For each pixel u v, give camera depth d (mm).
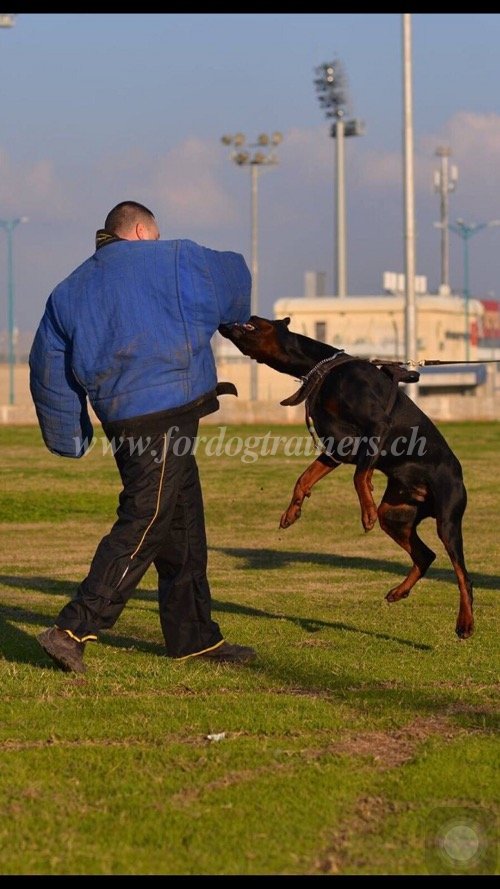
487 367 72062
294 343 10648
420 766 6574
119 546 8812
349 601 12859
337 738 7219
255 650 9758
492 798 6125
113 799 6055
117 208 9328
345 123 86938
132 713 7707
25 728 7336
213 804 5988
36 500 24297
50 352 9031
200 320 8875
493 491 25391
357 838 5594
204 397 8977
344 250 86062
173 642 9469
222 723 7465
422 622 11414
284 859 5340
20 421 45094
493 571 15438
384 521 10805
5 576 15312
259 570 15883
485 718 7664
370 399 10102
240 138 60031
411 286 35219
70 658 8688
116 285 8805
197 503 9469
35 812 5867
